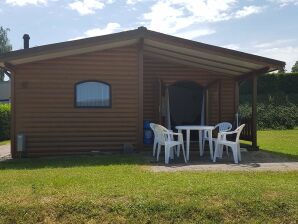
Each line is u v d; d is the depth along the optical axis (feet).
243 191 21.07
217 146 36.52
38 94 41.27
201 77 50.70
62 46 37.50
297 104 106.93
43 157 40.11
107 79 42.42
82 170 28.45
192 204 19.52
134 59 42.83
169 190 21.15
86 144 41.93
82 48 38.88
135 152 41.91
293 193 20.97
